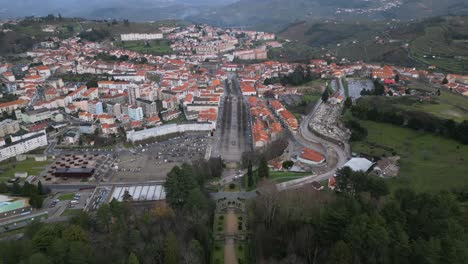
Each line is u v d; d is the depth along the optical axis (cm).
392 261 12888
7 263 14225
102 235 17538
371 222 13750
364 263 13100
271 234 17375
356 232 13575
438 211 14362
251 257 17100
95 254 14888
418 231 13962
